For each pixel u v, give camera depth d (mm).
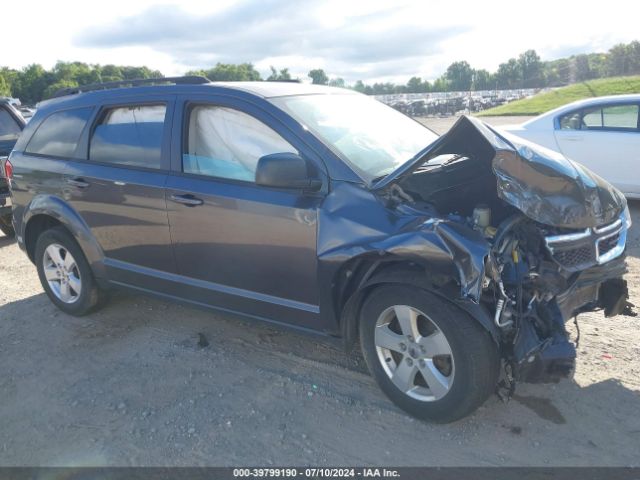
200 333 4445
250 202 3510
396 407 3332
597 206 3234
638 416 3133
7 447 3172
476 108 37031
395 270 3051
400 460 2893
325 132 3568
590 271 3270
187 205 3811
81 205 4488
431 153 3229
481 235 2861
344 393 3514
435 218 2975
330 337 3453
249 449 3035
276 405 3416
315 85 4449
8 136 8078
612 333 4102
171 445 3098
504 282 2990
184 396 3564
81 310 4816
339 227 3180
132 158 4203
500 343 2926
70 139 4660
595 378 3521
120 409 3457
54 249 4867
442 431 3096
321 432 3146
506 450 2918
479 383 2875
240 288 3752
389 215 3084
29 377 3939
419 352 3064
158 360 4043
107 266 4480
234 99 3752
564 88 41750
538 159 3160
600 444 2926
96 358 4148
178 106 3980
